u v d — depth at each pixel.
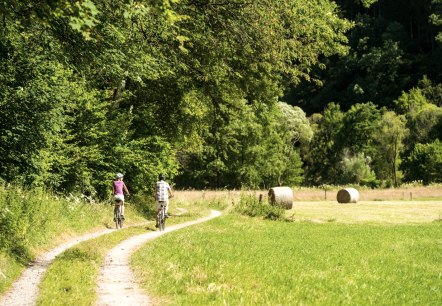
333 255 13.59
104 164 24.30
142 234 17.69
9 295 7.91
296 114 98.88
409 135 99.38
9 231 11.62
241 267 10.35
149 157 28.56
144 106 29.73
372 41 147.00
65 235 15.30
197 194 46.09
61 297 7.52
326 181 108.69
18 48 15.70
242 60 24.34
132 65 17.42
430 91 125.56
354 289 8.77
